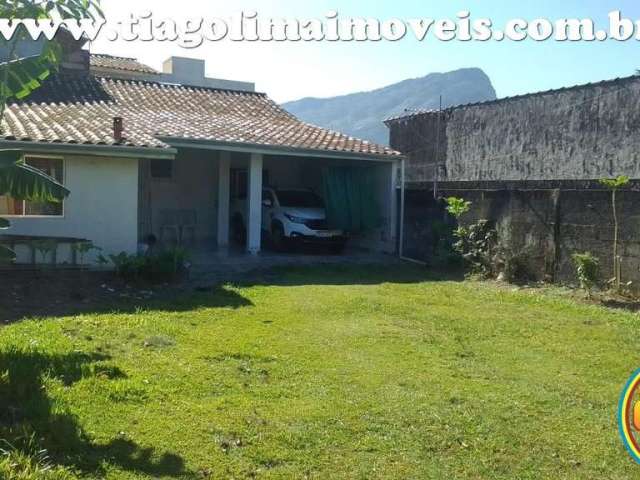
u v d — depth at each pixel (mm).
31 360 5734
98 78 19516
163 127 14742
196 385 5559
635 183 10609
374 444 4543
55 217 11891
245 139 15164
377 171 17703
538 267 12555
